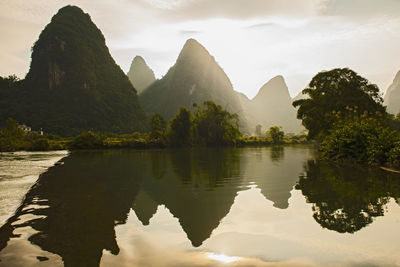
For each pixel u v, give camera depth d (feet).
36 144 135.85
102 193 25.62
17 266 10.67
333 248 12.16
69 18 439.22
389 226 14.98
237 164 54.39
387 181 29.86
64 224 16.12
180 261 11.03
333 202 20.68
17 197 24.03
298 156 78.69
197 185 29.68
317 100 88.38
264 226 15.43
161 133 173.27
